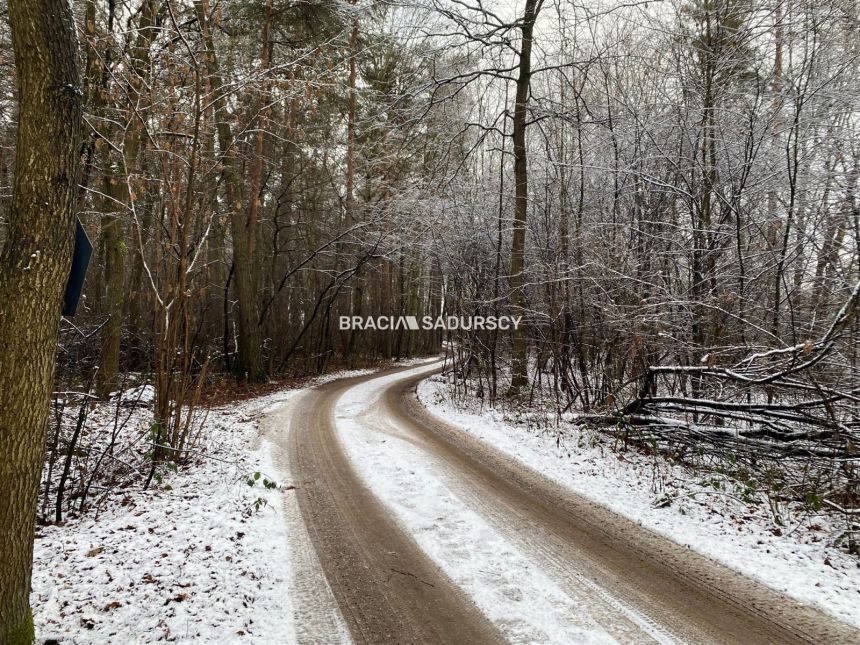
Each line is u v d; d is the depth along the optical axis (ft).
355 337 89.25
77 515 17.42
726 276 33.63
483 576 13.71
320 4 48.21
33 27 8.01
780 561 14.51
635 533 16.71
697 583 13.41
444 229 53.21
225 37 38.93
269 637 10.71
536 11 42.60
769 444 22.88
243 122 29.27
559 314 40.81
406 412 40.86
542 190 49.73
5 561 8.05
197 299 70.08
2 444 7.95
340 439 30.01
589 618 11.72
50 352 8.50
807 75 28.60
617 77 39.91
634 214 40.29
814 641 10.88
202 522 16.46
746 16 31.60
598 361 38.29
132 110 21.50
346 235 71.10
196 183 25.43
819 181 30.17
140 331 54.70
